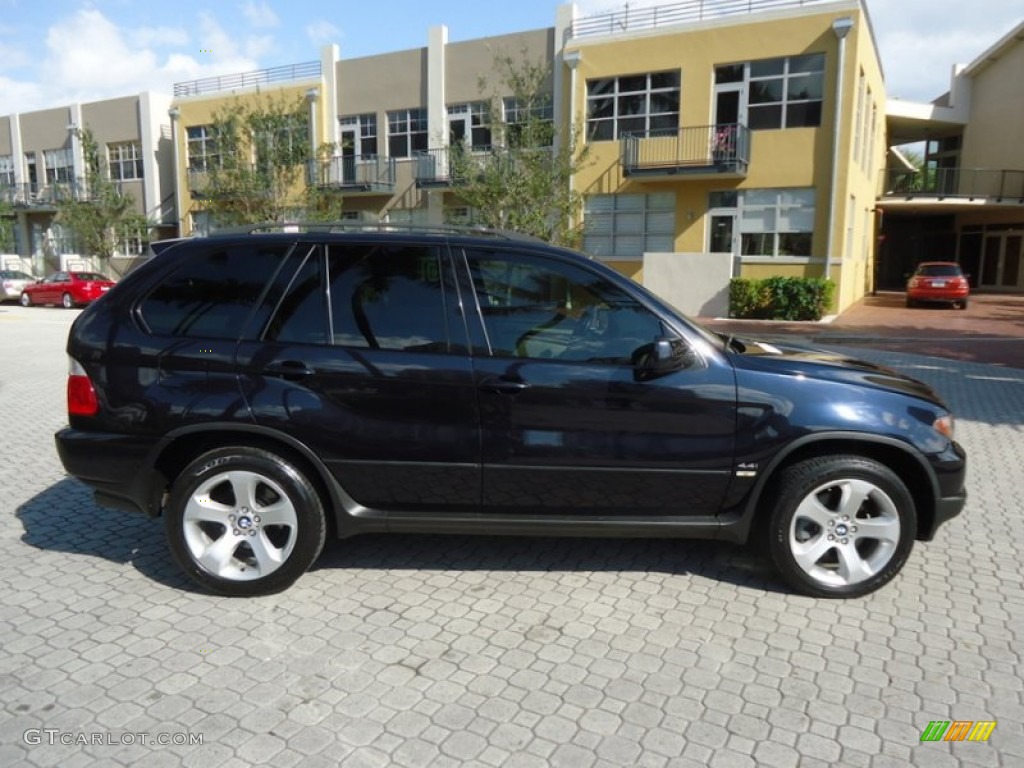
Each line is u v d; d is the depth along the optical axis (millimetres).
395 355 3770
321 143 28016
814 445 3871
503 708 2955
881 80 27703
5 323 20766
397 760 2650
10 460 6543
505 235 4133
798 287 20344
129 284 3953
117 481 3855
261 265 3930
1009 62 31391
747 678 3176
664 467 3754
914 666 3279
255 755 2674
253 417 3746
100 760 2643
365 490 3838
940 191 31438
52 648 3383
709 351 3801
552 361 3752
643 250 23766
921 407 3861
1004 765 2658
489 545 4598
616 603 3850
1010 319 20359
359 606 3803
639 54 22891
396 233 4000
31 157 38281
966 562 4418
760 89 21734
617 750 2713
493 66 24016
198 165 32500
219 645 3418
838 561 3904
